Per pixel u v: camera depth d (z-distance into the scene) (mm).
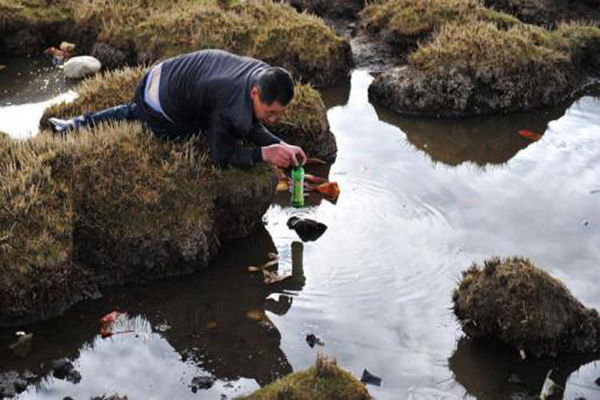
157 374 2832
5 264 3055
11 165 3365
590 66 5484
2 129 4508
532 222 3736
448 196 3975
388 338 3018
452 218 3777
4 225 3152
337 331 3059
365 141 4598
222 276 3404
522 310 2916
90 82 4516
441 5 5730
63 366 2840
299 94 4383
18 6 5758
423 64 5055
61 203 3295
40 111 4777
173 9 5773
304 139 4266
